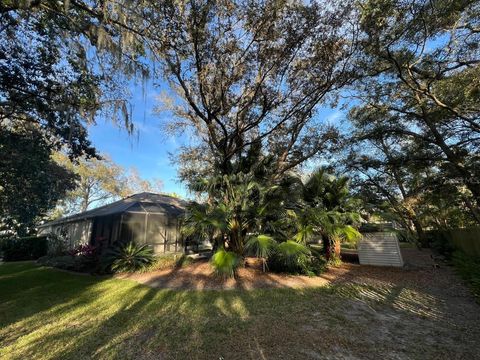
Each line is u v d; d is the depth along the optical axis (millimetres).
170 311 4473
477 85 7184
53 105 6824
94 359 2930
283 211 7449
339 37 7672
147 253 9148
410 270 8148
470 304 4668
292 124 10812
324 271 7715
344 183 8859
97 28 5332
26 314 4527
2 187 8180
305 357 2875
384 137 12828
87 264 9453
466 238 9406
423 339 3279
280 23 7316
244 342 3258
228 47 7641
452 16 7145
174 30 6395
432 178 11922
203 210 7309
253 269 7430
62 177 13844
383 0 6590
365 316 4152
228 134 10305
